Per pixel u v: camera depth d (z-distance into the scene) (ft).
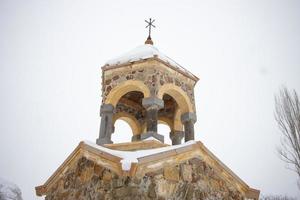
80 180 24.02
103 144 27.22
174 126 33.83
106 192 20.45
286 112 54.54
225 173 25.59
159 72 29.30
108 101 29.76
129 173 18.80
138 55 30.55
